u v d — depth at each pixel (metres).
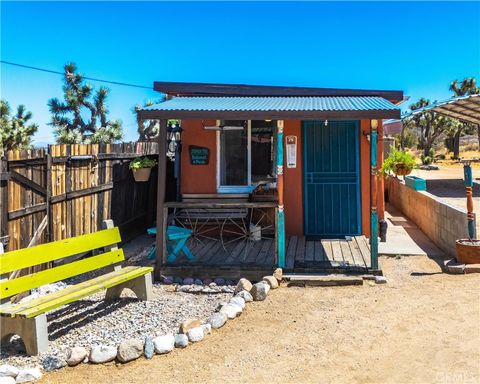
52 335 4.65
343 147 8.39
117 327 4.84
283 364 3.84
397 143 30.20
